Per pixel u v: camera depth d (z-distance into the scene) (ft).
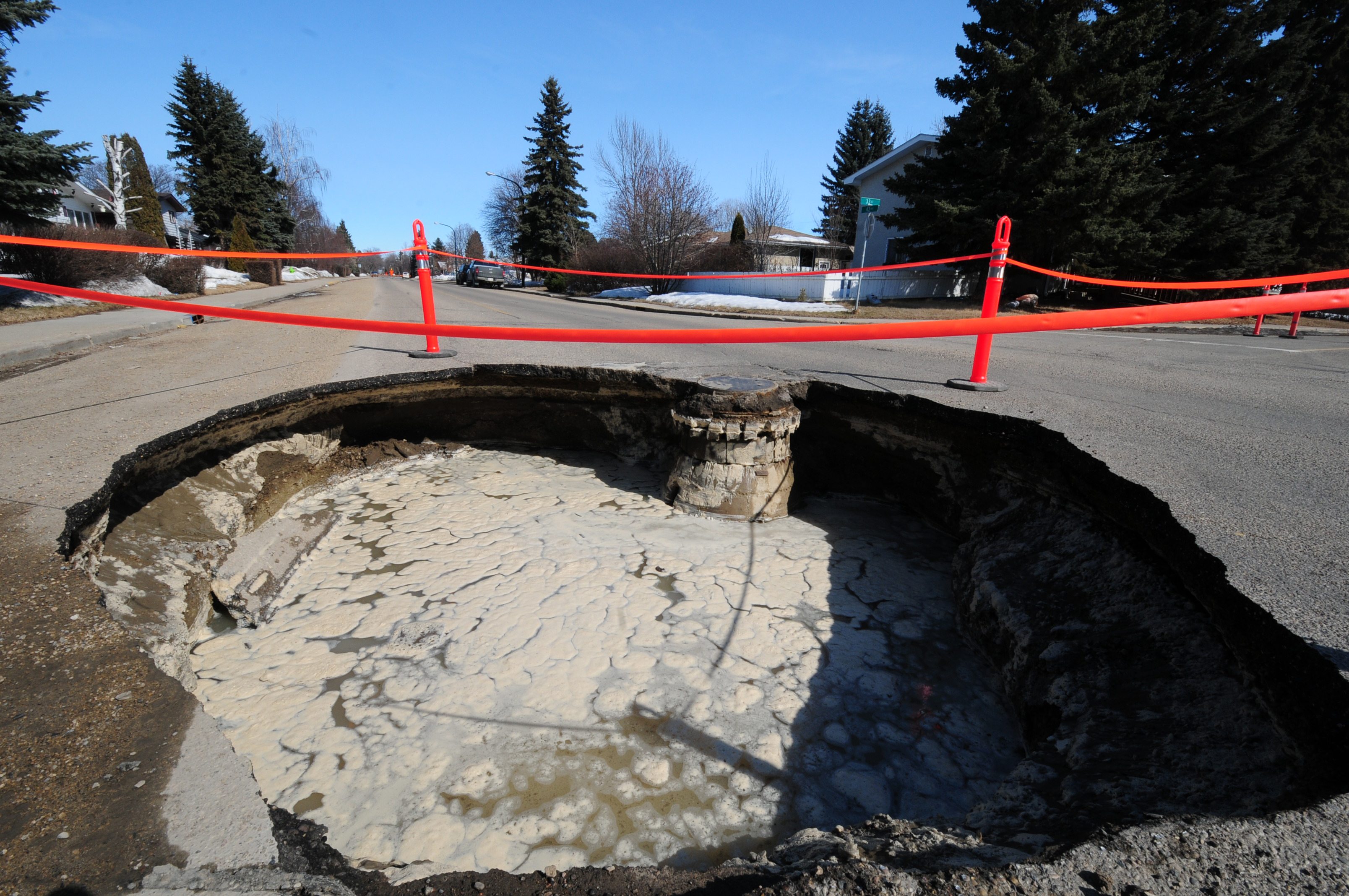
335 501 16.66
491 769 8.45
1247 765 5.18
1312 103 58.03
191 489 12.53
